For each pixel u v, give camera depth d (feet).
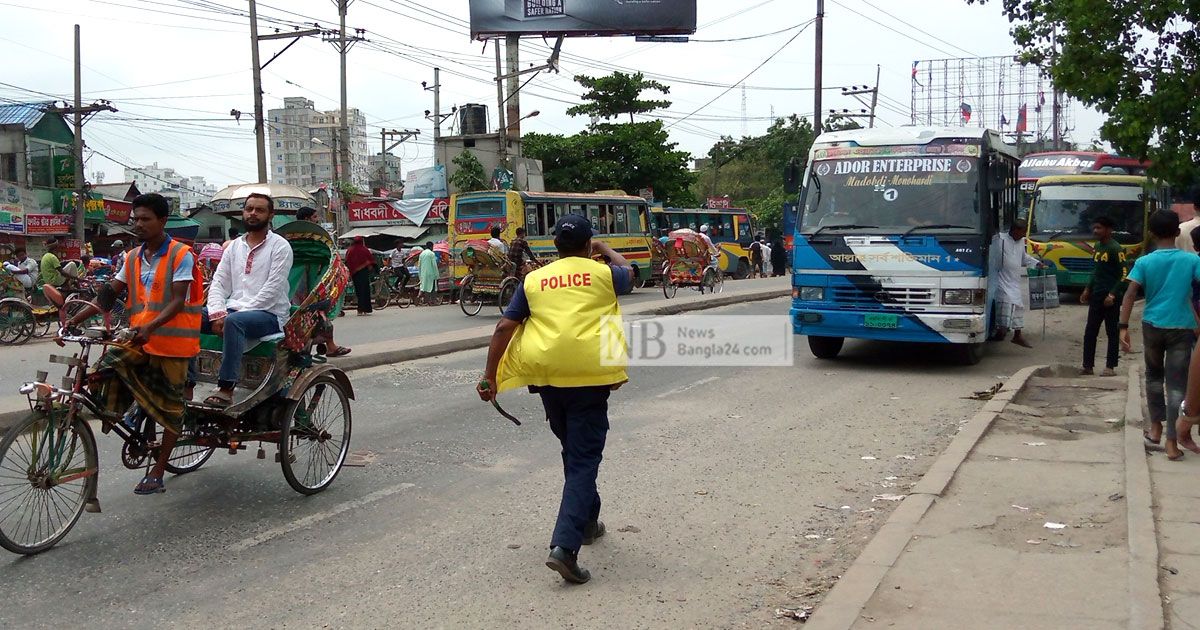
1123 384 33.24
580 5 110.01
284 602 14.93
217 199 84.07
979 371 38.45
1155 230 23.00
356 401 31.53
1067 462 22.07
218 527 18.52
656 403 31.53
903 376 37.29
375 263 75.20
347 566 16.48
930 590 14.30
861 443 25.79
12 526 16.78
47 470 17.04
